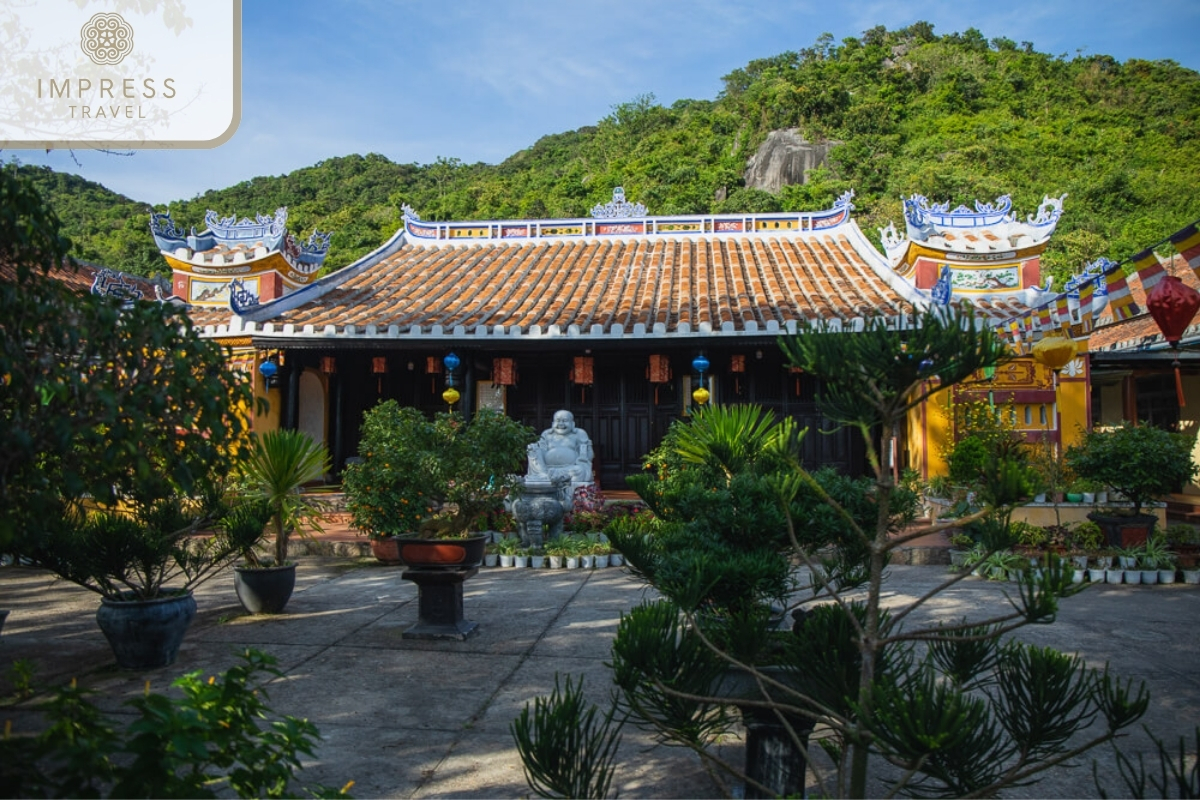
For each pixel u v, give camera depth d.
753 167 52.50
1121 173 39.88
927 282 13.37
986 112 54.28
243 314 12.09
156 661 5.91
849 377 2.62
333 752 4.38
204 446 3.45
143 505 6.40
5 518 2.77
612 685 5.48
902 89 57.75
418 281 15.01
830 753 3.06
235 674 2.76
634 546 3.54
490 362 13.66
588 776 2.68
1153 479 9.12
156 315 3.08
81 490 3.00
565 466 11.74
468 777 4.07
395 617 7.48
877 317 2.69
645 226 16.91
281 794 2.69
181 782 2.42
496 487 7.16
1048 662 2.70
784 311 12.19
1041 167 44.19
